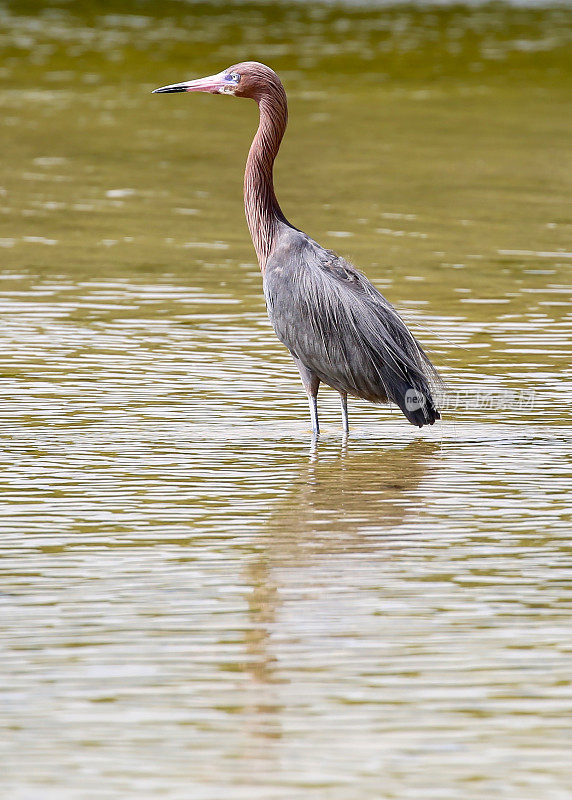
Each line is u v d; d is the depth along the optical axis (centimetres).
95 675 806
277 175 2767
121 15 5725
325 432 1366
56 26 5331
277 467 1242
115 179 2708
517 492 1176
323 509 1123
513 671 812
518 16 5944
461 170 2859
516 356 1611
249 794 673
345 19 5716
